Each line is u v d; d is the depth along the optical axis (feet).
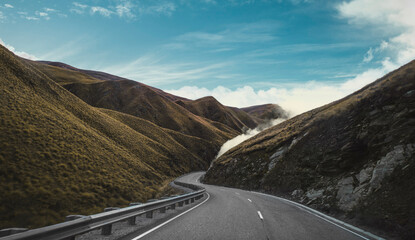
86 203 72.64
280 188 76.07
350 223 29.96
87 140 120.88
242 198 57.98
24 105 107.04
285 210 38.86
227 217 29.19
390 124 49.60
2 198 58.39
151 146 224.33
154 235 18.93
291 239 19.10
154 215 30.83
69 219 15.62
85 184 82.79
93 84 503.20
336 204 40.83
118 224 23.80
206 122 570.05
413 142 38.83
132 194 95.96
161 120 431.02
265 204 46.52
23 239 10.55
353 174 46.42
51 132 101.35
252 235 19.93
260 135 167.43
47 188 69.15
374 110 59.00
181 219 27.20
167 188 120.37
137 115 412.57
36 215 58.13
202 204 44.27
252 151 127.95
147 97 481.46
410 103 50.26
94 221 16.69
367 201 34.09
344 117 70.85
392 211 27.73
